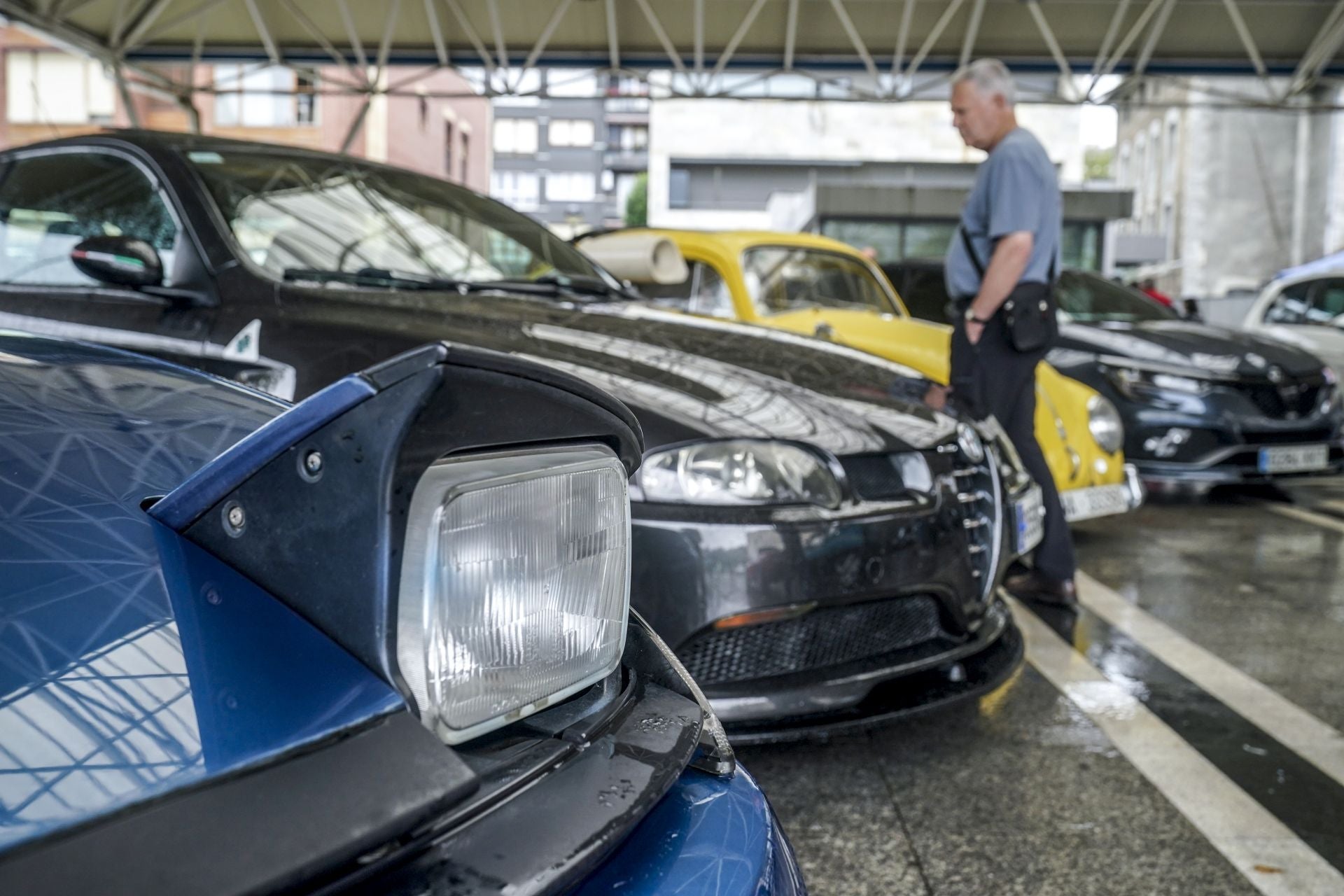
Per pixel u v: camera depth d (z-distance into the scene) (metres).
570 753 0.77
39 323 2.47
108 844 0.52
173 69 15.23
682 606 1.88
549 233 3.17
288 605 0.70
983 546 2.39
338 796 0.60
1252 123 31.94
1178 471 5.54
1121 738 2.50
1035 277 3.48
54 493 0.73
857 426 2.15
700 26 11.17
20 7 9.90
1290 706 2.73
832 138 42.12
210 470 0.71
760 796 0.90
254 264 2.38
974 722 2.61
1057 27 11.41
